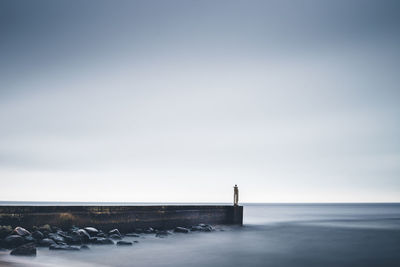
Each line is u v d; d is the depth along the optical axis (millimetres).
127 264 12305
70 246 14281
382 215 74000
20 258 11703
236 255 15523
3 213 14695
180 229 23766
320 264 13633
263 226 35688
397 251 17609
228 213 31391
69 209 17344
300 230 31406
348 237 25156
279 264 13500
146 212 22297
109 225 19422
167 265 12602
